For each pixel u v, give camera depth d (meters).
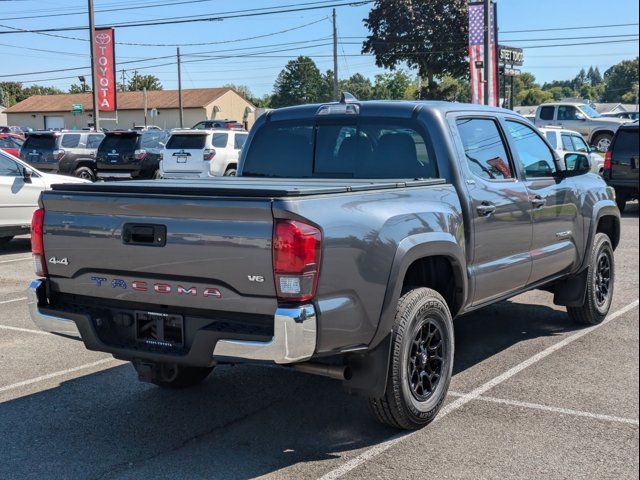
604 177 16.91
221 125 38.28
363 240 4.00
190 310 4.00
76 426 4.66
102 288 4.28
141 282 4.11
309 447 4.29
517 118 6.13
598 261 6.96
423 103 5.35
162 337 4.11
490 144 5.61
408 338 4.30
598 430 4.48
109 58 32.34
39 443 4.39
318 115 5.73
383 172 5.34
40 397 5.20
